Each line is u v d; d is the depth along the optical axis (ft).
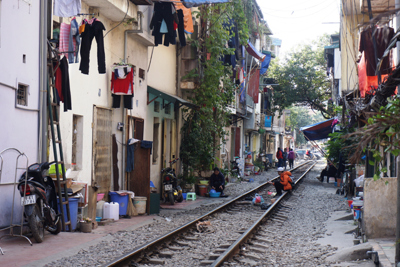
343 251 27.63
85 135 40.27
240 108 108.06
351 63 59.67
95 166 42.11
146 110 54.49
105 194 44.09
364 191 30.58
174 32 52.01
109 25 45.50
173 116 66.23
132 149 46.98
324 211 51.70
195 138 67.36
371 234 30.27
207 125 69.82
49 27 35.40
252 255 27.84
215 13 67.72
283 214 48.57
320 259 27.73
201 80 68.59
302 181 97.55
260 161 139.95
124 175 46.88
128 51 49.11
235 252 28.58
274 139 213.46
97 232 33.78
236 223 40.78
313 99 144.05
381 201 30.32
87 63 36.73
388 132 16.80
